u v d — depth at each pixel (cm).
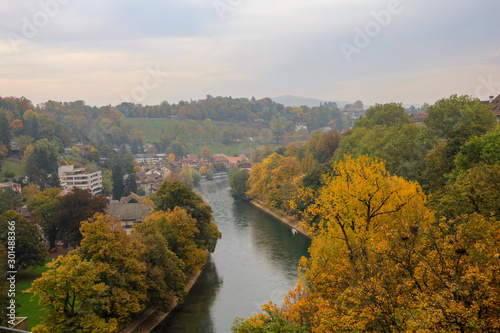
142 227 6656
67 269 4303
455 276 2052
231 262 8288
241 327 2538
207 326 5491
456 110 7906
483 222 2442
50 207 9475
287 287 6781
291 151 19600
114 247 4994
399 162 7919
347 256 3375
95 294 4466
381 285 2305
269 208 14338
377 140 9550
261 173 15600
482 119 7606
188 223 7181
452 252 2188
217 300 6372
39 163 18750
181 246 6962
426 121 8431
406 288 2184
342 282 2964
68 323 4262
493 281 1939
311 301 2925
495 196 3378
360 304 2292
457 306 1792
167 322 5669
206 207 8069
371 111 14700
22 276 7488
